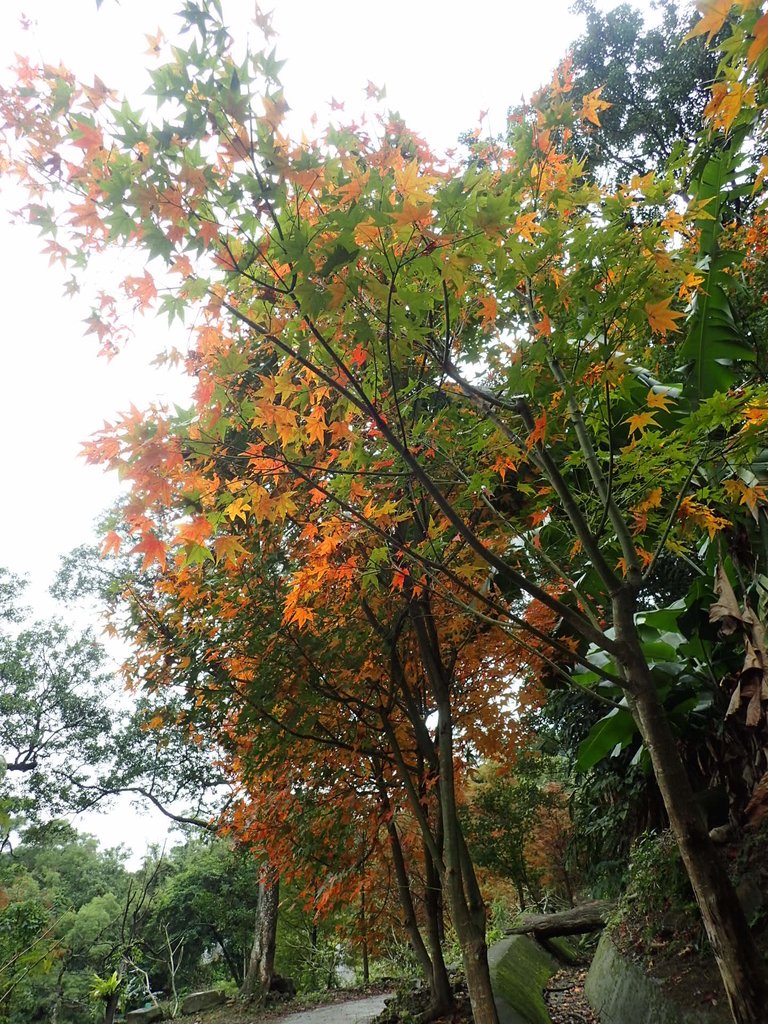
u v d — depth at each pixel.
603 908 7.90
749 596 4.31
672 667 5.02
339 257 2.06
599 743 5.27
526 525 4.27
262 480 2.85
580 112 3.13
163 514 3.71
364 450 3.26
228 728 5.36
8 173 2.25
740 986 2.16
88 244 2.34
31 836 12.58
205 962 21.33
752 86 1.98
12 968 7.69
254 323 2.51
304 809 5.21
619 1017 4.46
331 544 3.43
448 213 2.11
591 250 2.51
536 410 3.27
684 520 3.54
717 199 4.02
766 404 2.70
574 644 4.95
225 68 2.02
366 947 6.18
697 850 2.34
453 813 4.11
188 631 4.96
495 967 5.43
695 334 4.55
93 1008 15.80
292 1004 9.50
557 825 13.38
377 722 5.14
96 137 2.13
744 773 4.46
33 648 13.45
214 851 19.17
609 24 10.66
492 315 2.82
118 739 12.74
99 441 2.35
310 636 4.49
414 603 4.34
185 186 2.09
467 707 5.41
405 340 2.58
